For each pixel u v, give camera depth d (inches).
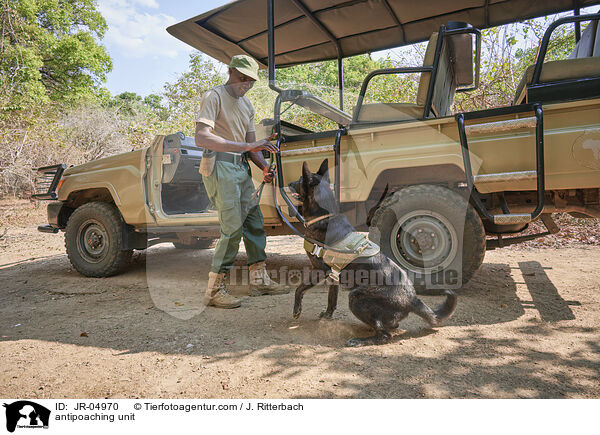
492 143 112.7
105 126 657.6
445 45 130.3
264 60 209.3
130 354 92.2
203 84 406.6
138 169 163.2
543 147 105.9
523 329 100.3
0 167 495.5
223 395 71.7
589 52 136.0
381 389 72.2
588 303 118.6
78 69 888.3
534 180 108.8
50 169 205.0
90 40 899.4
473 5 169.9
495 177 111.5
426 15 176.4
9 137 499.2
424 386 72.9
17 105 541.3
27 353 94.7
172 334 104.0
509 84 292.2
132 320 116.5
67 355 92.8
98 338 103.2
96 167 177.5
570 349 87.3
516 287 139.1
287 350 91.9
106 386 77.1
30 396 73.8
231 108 117.0
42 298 146.8
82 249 181.2
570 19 107.2
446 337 97.3
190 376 80.1
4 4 651.5
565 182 107.9
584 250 203.9
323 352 90.5
